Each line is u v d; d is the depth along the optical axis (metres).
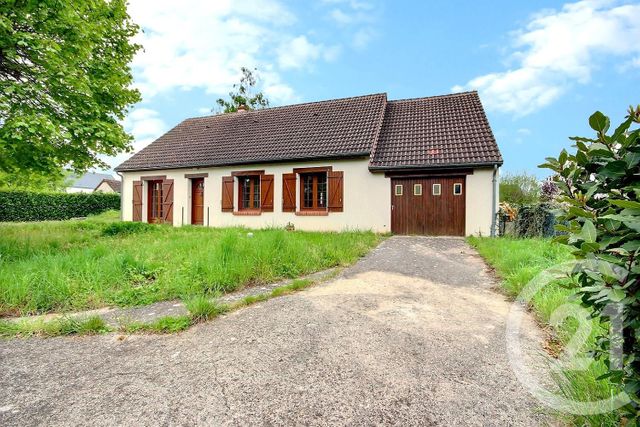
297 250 6.23
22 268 4.85
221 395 2.21
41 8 6.78
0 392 2.29
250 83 29.64
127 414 2.03
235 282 4.77
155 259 5.86
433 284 4.95
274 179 12.97
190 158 14.63
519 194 18.75
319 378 2.40
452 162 10.41
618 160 1.34
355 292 4.48
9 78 7.14
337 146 12.16
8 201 20.06
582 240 1.40
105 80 8.56
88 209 24.44
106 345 3.03
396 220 11.34
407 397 2.17
